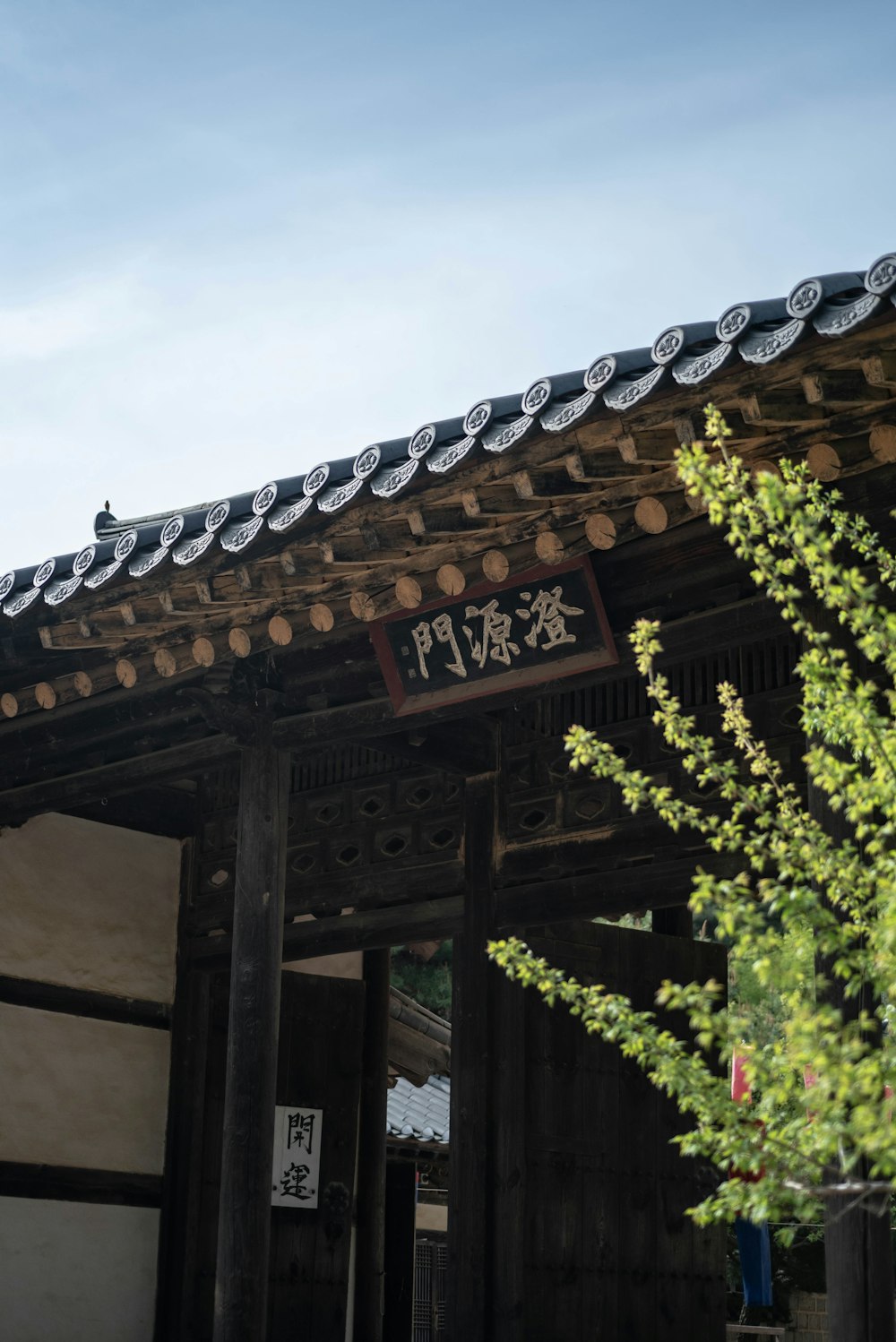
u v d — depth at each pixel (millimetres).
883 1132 3520
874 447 5484
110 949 10781
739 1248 12242
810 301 4848
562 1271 8570
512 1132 8617
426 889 9391
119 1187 10492
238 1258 7430
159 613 7586
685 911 9992
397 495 6141
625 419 5598
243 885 7922
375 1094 11891
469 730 9133
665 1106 9266
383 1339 12867
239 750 8305
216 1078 10891
